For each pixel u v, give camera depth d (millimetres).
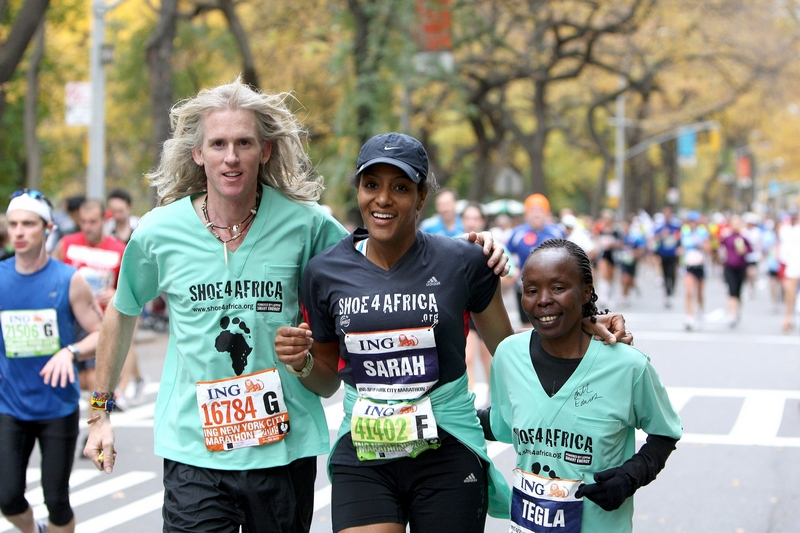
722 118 43250
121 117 31203
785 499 6406
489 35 25703
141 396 10328
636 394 3303
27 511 4840
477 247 3539
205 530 3510
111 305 3832
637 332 16203
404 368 3398
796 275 16031
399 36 20406
